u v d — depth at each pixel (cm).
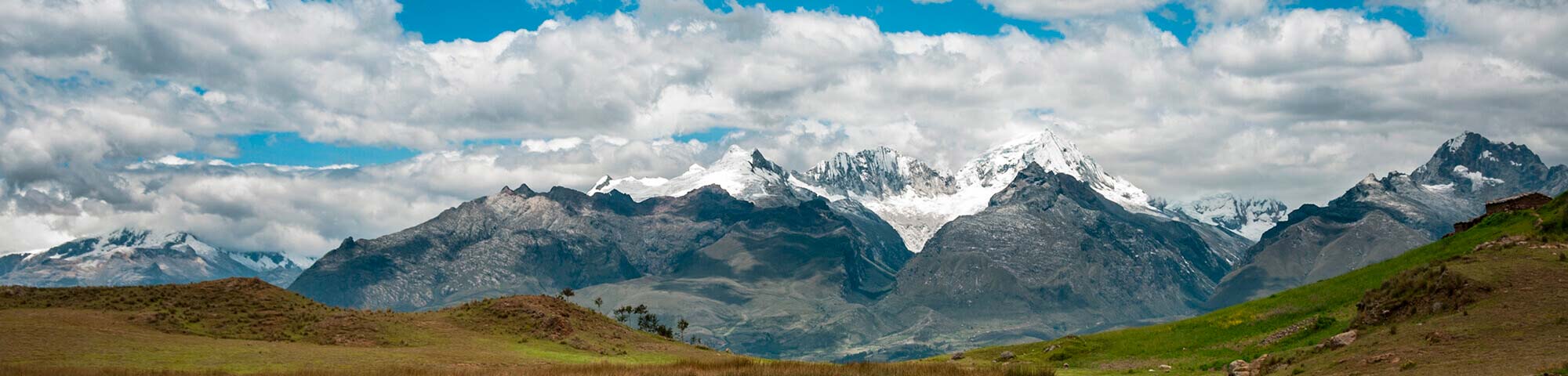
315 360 10988
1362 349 9275
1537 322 8725
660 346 14325
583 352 13100
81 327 11412
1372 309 10525
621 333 14738
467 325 13738
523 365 11519
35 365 9719
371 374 10131
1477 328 8888
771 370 10838
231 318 12569
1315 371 8962
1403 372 8138
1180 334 12688
